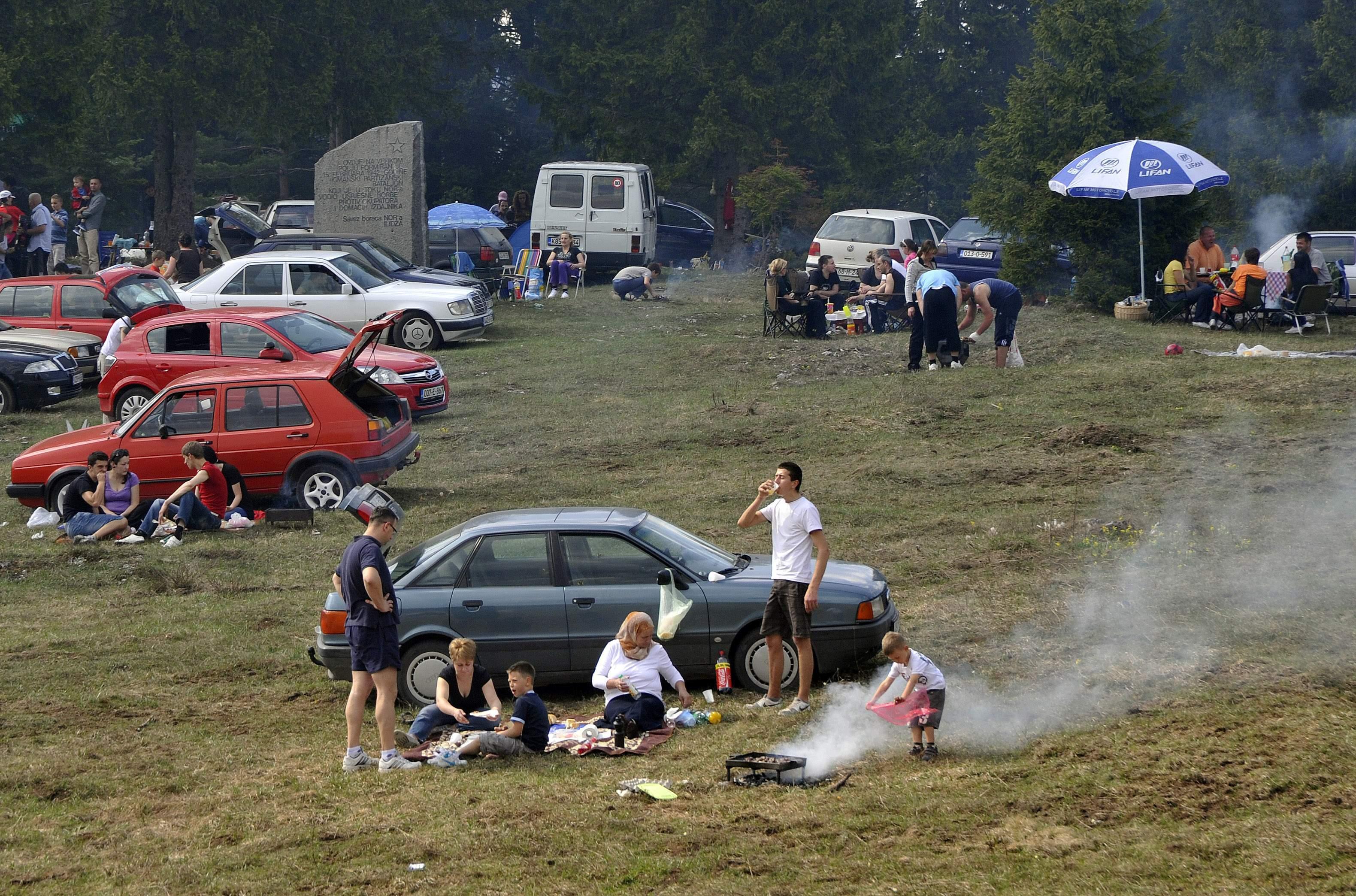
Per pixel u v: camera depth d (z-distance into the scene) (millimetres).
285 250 99375
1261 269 85750
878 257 96250
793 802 27047
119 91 137500
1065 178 88938
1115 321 90875
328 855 25516
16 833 27188
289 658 40156
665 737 32531
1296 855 21828
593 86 163625
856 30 158875
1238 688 30438
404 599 36094
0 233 114562
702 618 35781
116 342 77625
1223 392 68625
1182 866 22031
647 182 134000
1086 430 61719
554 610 35844
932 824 25188
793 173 147875
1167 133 95875
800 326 94188
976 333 79188
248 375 58781
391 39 163125
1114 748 27844
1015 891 21766
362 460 57812
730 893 22719
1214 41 136875
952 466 58812
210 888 24250
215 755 32281
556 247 125562
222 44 145875
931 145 178625
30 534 56844
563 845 25422
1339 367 72125
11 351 81688
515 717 31891
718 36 161000
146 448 57406
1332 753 25750
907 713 29250
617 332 101312
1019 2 189000
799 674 35938
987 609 39781
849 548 48062
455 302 94125
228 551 52500
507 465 64750
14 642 41781
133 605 46156
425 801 28438
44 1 132375
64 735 33844
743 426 69125
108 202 178875
